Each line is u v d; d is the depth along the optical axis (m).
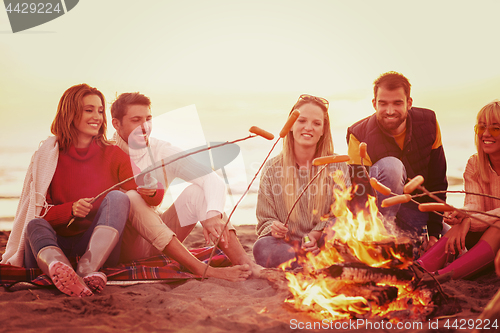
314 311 1.85
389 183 2.83
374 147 3.03
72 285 2.01
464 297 1.96
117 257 2.40
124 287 2.28
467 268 2.31
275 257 2.53
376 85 2.99
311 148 2.75
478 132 2.64
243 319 1.76
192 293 2.16
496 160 2.64
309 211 2.70
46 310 1.81
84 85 2.54
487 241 2.34
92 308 1.87
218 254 2.70
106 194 2.46
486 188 2.70
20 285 2.12
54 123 2.51
